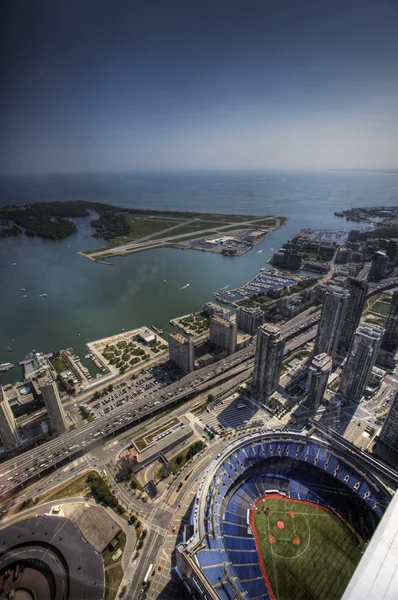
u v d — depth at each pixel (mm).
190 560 170875
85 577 166750
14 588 162500
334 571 187500
